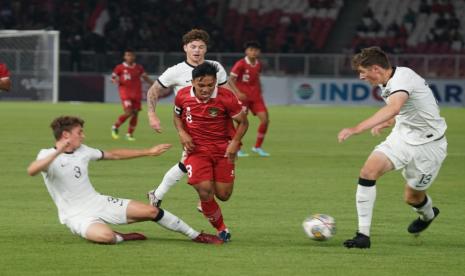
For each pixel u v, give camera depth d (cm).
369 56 1967
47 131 5447
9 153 4147
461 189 3145
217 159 2072
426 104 1988
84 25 10012
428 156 2012
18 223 2308
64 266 1762
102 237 1958
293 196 2900
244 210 2598
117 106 8469
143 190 3009
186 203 2736
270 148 4684
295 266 1794
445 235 2222
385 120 1894
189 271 1733
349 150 4591
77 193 1984
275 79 9144
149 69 9025
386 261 1861
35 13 10038
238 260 1848
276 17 10700
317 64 9144
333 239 2133
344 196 2914
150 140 5062
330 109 8531
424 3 10625
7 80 3009
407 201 2125
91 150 2009
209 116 2052
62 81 9025
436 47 10231
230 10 10750
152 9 10244
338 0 10781
